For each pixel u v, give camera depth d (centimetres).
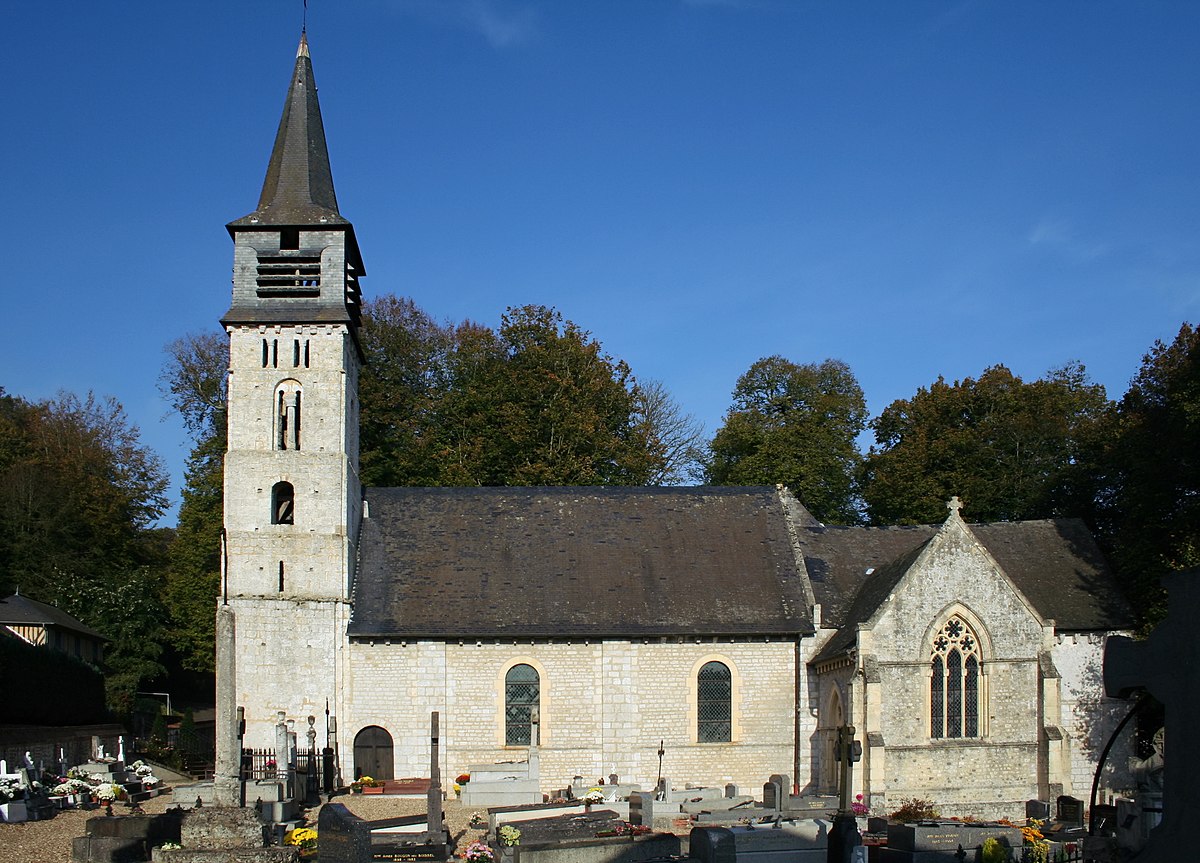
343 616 4278
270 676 4222
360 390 6619
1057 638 4281
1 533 6862
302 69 4762
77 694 5216
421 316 7356
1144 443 4322
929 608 3931
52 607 6147
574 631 4281
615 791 3900
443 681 4269
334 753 4162
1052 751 3853
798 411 7450
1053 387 6588
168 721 6606
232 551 4291
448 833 3141
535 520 4734
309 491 4353
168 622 7094
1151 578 4272
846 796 3234
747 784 4300
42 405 8175
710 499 4884
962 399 6644
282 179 4581
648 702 4312
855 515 7188
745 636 4353
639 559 4597
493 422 6538
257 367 4425
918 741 3859
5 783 3484
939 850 2833
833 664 4128
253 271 4472
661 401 7556
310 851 2925
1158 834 1246
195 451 7219
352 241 4656
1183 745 1228
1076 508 5247
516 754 4256
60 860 2828
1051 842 2941
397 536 4622
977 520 6166
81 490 7338
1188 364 4238
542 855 2791
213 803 3291
